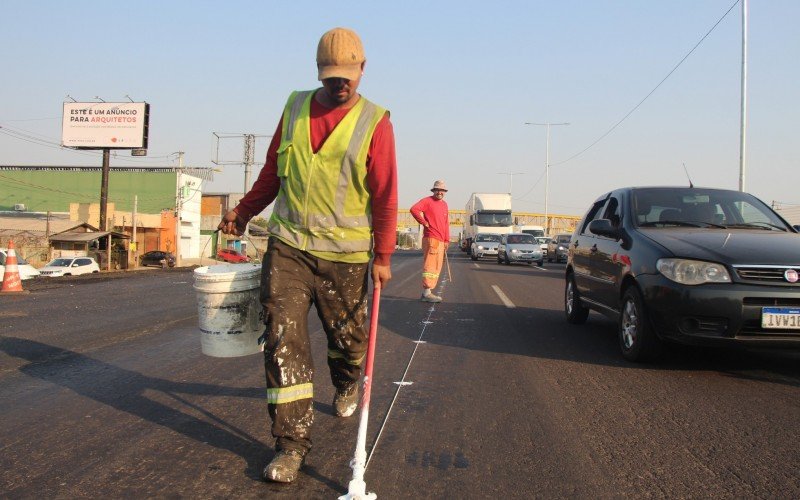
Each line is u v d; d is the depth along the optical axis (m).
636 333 5.46
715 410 4.19
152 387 4.69
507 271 22.05
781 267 4.81
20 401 4.30
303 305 3.04
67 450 3.36
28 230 40.78
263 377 5.01
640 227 6.09
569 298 8.18
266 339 2.99
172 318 8.39
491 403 4.34
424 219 10.29
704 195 6.63
